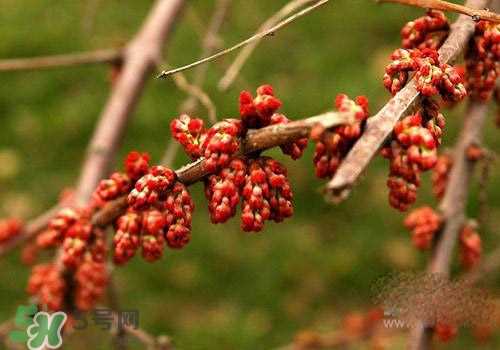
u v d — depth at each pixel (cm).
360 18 759
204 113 655
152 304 588
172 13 350
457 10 176
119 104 328
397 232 620
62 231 204
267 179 153
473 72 187
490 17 174
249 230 152
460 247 255
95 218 203
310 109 685
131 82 333
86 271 243
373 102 682
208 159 153
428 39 191
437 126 151
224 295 600
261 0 766
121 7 777
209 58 175
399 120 143
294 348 366
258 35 177
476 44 184
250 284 604
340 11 764
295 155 155
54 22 771
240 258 617
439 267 249
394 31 747
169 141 677
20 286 588
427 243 252
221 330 575
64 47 742
